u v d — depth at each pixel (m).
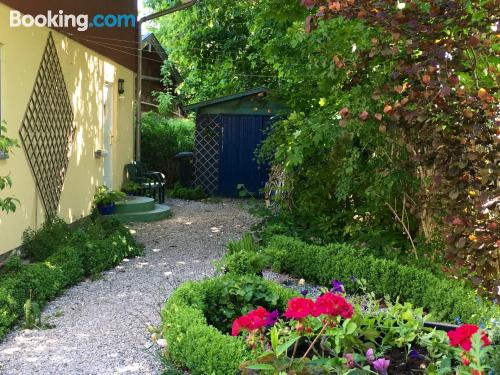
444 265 5.18
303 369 2.55
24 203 6.88
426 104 4.20
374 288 5.27
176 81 19.14
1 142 5.25
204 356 3.23
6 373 3.64
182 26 16.92
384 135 5.50
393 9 4.14
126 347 4.09
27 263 6.26
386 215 6.61
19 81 6.73
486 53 4.03
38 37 7.27
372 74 5.43
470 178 4.14
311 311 2.59
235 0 14.34
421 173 5.55
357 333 3.03
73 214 8.73
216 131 13.76
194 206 12.21
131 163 12.54
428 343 3.01
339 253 5.69
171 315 3.87
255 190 13.71
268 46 10.00
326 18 4.23
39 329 4.45
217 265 5.24
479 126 3.92
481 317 3.84
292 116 6.95
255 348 3.05
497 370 2.37
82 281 5.87
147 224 9.69
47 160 7.61
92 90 9.66
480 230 4.02
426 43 4.09
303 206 7.41
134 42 12.51
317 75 6.86
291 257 6.09
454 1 3.92
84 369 3.71
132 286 5.72
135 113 13.34
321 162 7.39
